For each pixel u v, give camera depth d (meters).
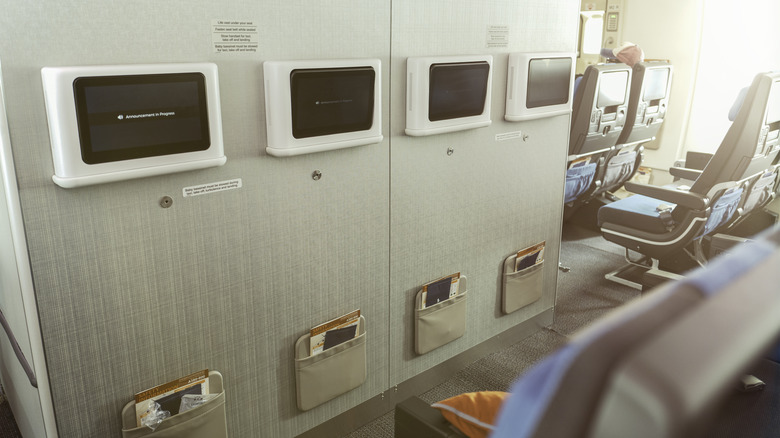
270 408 1.99
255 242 1.80
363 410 2.30
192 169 1.54
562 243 4.41
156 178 1.55
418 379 2.49
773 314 0.30
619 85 3.85
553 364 0.34
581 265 3.98
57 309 1.46
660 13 4.77
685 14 4.62
